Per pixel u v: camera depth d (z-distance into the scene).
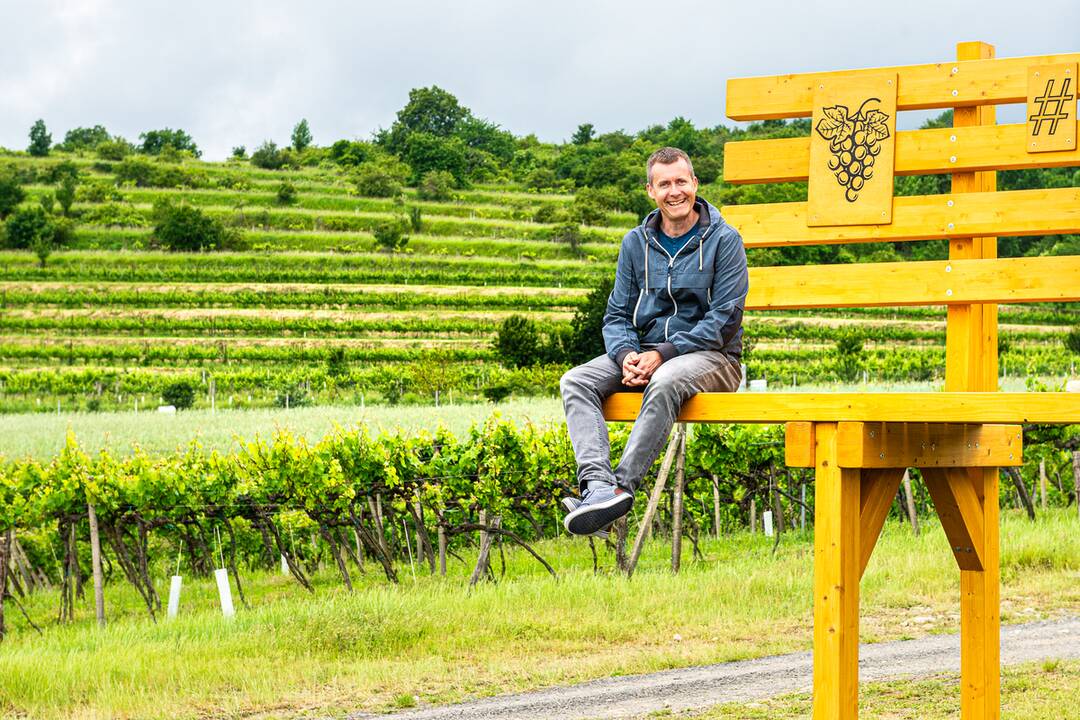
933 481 4.18
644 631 9.06
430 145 152.50
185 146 184.38
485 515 12.96
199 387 55.72
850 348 52.50
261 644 8.72
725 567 11.56
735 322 4.13
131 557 13.89
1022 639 8.34
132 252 95.69
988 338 4.74
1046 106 4.44
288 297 82.50
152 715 7.00
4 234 96.00
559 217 117.44
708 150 157.75
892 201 4.64
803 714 6.45
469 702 7.17
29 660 8.12
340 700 7.27
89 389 56.44
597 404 4.06
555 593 10.12
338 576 13.70
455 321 76.94
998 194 4.50
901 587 10.19
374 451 12.53
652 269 4.28
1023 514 15.02
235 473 12.37
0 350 68.88
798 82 4.78
